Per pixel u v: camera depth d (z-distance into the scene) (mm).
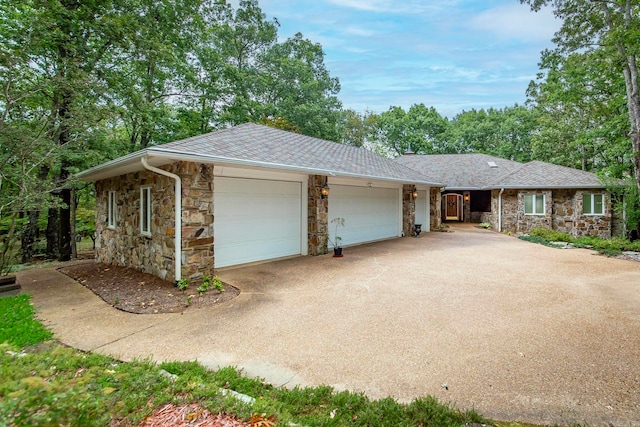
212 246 6645
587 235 14391
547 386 2939
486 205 20219
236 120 19297
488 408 2627
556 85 15766
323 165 9453
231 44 22234
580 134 19047
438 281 6762
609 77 13133
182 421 2197
